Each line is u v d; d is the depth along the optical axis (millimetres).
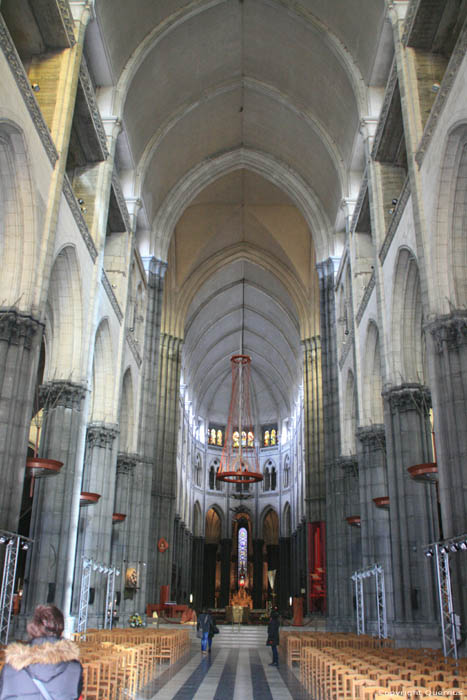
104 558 23203
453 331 15203
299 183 35031
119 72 24719
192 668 16719
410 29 18250
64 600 18156
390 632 20406
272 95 30938
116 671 10414
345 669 9195
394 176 23172
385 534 23375
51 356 20109
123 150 28031
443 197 15906
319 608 36938
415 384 19797
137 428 29500
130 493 28531
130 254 27500
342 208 29656
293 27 26719
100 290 22062
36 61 18406
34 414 31156
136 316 30828
